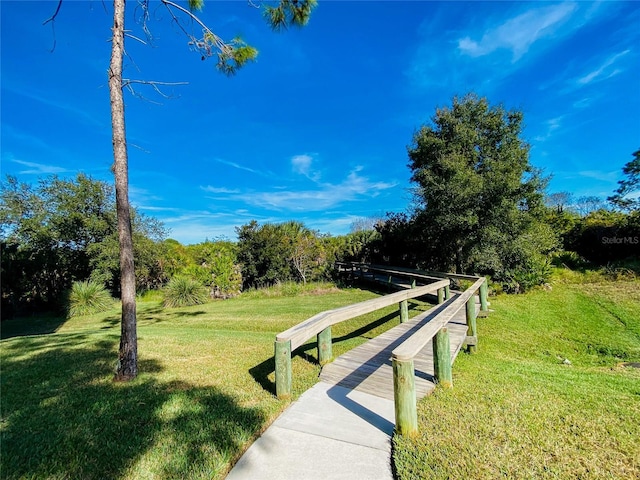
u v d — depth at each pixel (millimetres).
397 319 8117
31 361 4559
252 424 2715
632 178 15852
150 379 3803
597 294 10547
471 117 11938
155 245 14531
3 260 11391
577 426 2777
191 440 2467
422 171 12094
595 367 5422
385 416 2920
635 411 3092
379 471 2148
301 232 15383
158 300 13781
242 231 14719
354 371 4078
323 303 10664
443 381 3631
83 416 2846
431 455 2301
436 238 12609
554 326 8031
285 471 2133
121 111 3881
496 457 2299
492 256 10938
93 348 5320
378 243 17141
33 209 13922
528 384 3883
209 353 4969
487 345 6266
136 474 2084
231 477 2074
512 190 10430
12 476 2055
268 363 4457
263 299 12492
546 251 13094
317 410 3037
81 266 14391
